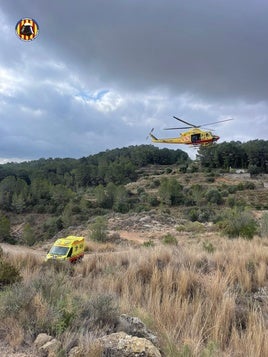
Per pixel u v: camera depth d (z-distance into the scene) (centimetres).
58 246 1614
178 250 1033
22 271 906
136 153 16075
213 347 358
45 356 314
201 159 12719
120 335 340
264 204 7344
